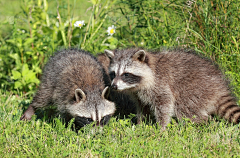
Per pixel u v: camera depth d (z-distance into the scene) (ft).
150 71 16.76
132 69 16.40
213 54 19.30
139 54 16.57
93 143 14.25
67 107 16.57
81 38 22.30
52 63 18.57
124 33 23.34
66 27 23.65
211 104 16.80
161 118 16.85
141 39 22.22
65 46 21.86
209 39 19.70
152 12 21.81
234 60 18.89
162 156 12.84
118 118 17.61
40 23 23.68
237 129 15.23
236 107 16.33
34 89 21.70
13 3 39.70
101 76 17.69
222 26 19.43
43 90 17.97
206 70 17.24
